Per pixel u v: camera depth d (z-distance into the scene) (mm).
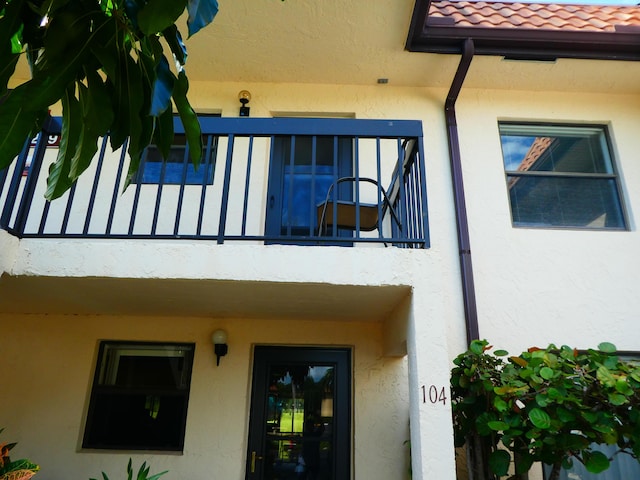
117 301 3160
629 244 4059
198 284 2623
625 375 2545
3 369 3568
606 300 3873
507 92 4613
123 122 1834
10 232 2545
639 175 4332
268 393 3717
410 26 3896
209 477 3371
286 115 4516
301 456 3594
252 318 3689
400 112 4484
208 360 3623
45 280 2609
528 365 2725
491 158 4363
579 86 4547
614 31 4094
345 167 4504
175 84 1823
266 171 4301
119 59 1743
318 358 3787
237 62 4297
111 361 3750
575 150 4543
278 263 2539
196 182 4195
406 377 3607
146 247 2559
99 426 3574
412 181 3090
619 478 3475
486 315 3811
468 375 2871
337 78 4484
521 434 2662
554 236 4078
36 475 3338
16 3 1614
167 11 1458
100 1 1783
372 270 2541
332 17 3836
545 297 3875
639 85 4512
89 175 4141
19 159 2672
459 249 3979
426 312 2473
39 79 1604
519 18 4414
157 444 3531
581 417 2568
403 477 3393
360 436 3477
